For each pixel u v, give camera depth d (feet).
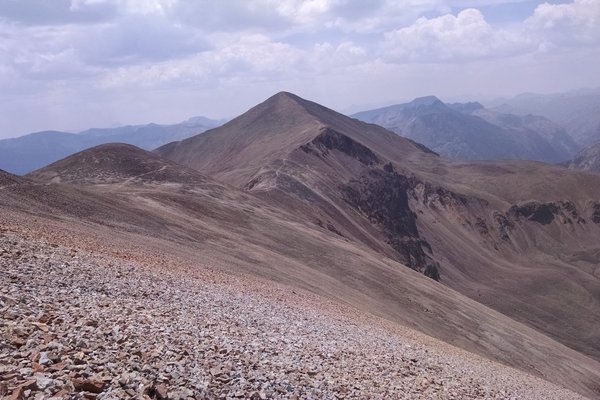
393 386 53.62
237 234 222.69
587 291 650.43
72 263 67.97
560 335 555.69
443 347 119.34
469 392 63.26
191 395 35.86
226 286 95.09
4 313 40.24
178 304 64.49
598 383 248.73
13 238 72.02
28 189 143.74
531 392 88.99
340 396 45.50
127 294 62.03
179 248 141.69
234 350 48.75
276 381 43.73
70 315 45.06
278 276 157.89
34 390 29.71
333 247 265.13
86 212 149.07
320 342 65.87
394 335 103.50
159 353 41.16
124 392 32.76
